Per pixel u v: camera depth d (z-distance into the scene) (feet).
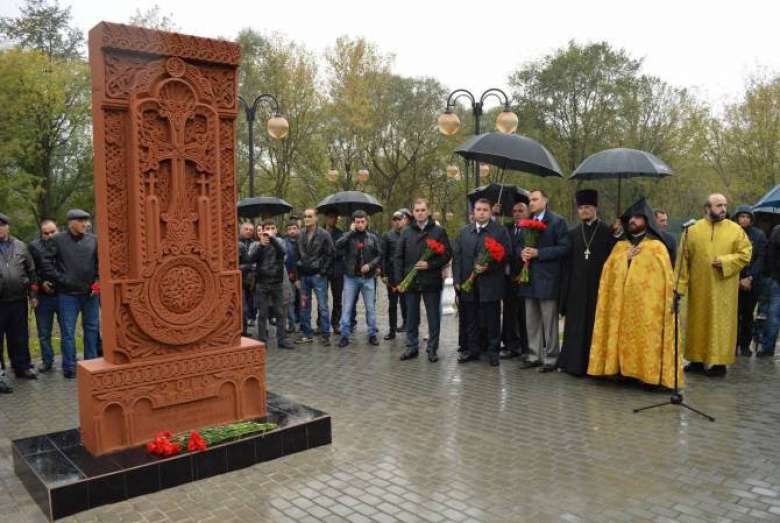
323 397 20.43
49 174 99.96
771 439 15.88
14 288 23.12
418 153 107.65
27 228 97.96
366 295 29.68
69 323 23.97
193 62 14.82
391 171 110.22
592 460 14.58
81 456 13.57
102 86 13.67
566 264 23.50
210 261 15.21
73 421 18.72
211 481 13.58
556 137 93.97
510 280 26.07
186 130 14.75
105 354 14.53
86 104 97.25
